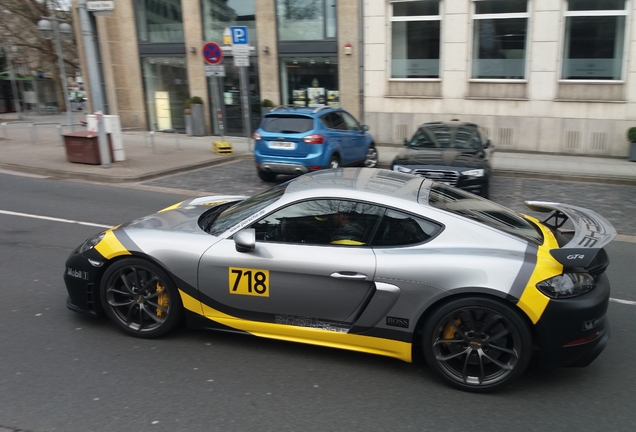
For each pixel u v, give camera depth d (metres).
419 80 16.78
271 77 18.70
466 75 16.20
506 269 3.44
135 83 21.08
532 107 15.73
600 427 3.19
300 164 10.86
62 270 5.81
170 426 3.09
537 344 3.57
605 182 12.02
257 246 3.89
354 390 3.54
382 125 17.50
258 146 11.20
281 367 3.82
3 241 6.95
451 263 3.51
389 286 3.59
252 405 3.33
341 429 3.11
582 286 3.45
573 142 15.54
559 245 3.83
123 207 9.13
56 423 3.10
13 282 5.43
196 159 14.32
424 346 3.62
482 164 9.12
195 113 19.69
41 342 4.13
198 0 19.19
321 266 3.71
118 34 20.69
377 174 4.52
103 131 12.44
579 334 3.41
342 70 17.67
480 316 3.52
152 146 15.88
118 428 3.06
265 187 11.12
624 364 3.98
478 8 15.80
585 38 15.04
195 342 4.18
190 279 3.99
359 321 3.72
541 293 3.36
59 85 36.19
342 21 17.25
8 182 11.31
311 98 18.52
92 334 4.28
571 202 9.94
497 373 3.55
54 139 17.97
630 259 6.66
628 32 14.54
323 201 3.89
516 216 4.23
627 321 4.76
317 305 3.79
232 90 19.48
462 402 3.45
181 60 20.22
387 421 3.20
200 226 4.32
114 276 4.18
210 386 3.54
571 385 3.68
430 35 16.53
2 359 3.86
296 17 18.02
